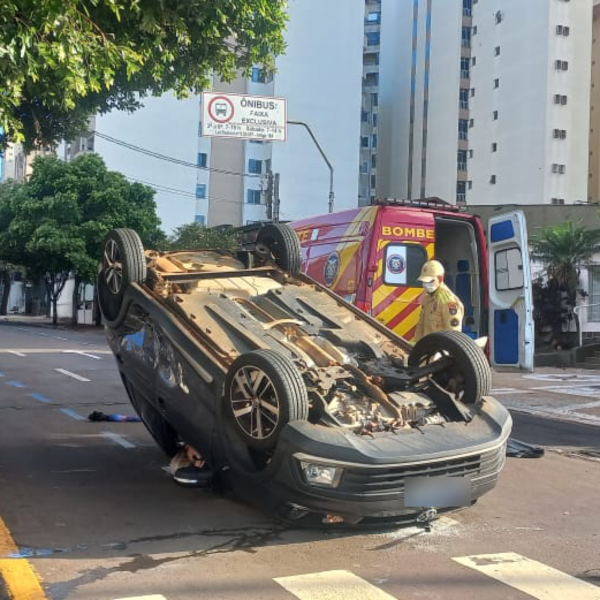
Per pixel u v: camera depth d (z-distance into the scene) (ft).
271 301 21.62
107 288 21.83
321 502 15.28
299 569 14.83
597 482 23.32
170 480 21.44
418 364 19.57
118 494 20.01
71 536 16.63
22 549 15.74
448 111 186.60
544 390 47.83
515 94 170.09
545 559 15.92
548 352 72.90
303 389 15.85
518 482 22.85
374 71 216.33
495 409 18.40
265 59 31.22
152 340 20.21
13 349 67.05
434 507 15.85
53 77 21.12
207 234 92.38
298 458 15.28
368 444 15.60
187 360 18.34
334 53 168.35
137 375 20.90
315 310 21.75
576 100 164.86
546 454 27.45
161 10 23.41
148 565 14.92
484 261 34.88
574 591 14.11
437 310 23.44
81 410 33.81
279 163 162.40
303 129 164.96
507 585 14.33
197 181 157.79
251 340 18.57
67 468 22.86
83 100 32.22
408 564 15.30
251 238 27.84
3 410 33.50
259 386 16.17
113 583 13.97
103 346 74.79
